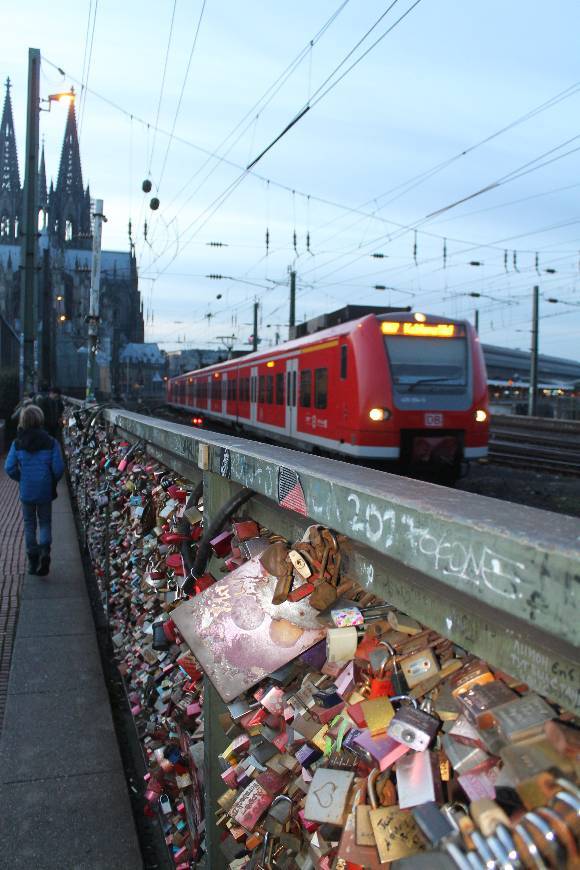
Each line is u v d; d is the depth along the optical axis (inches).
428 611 43.3
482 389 426.3
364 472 57.0
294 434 541.6
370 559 51.2
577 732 31.4
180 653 95.7
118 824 104.7
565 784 29.9
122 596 164.6
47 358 1039.0
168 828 106.7
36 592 226.4
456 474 435.8
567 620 27.8
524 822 29.8
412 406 409.7
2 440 647.8
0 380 855.1
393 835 39.1
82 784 115.0
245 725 65.4
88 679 155.9
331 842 46.2
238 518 81.3
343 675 51.8
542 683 33.3
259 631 63.8
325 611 56.1
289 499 59.2
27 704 143.6
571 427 1042.7
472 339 430.9
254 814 59.6
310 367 501.4
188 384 1272.1
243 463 72.6
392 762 41.7
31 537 247.8
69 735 131.0
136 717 133.6
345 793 45.8
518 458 641.0
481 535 33.2
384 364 410.6
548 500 446.3
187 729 95.3
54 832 103.0
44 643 177.9
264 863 58.9
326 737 51.9
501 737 34.8
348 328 433.7
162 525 116.0
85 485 307.3
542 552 29.2
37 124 639.1
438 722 41.2
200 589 82.9
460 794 38.8
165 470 134.3
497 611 36.7
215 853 79.7
